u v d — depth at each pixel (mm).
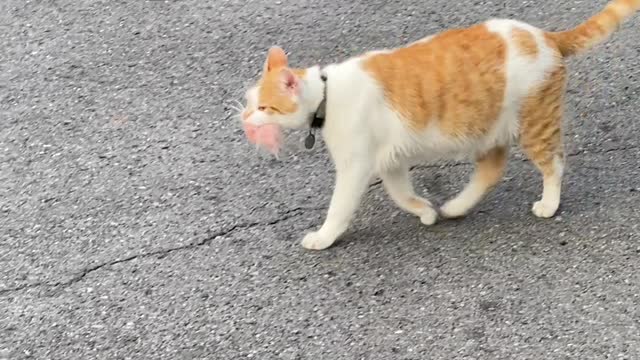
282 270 2088
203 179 2273
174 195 2244
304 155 2305
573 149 2268
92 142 2371
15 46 2631
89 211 2225
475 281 2039
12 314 2051
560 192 2148
